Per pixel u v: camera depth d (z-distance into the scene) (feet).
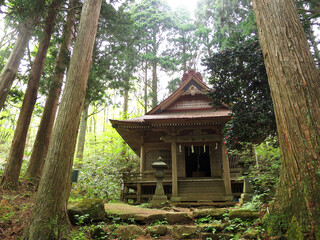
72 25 35.40
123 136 48.49
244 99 19.93
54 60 35.91
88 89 38.34
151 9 81.10
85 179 38.78
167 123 37.55
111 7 34.71
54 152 13.33
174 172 36.58
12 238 12.00
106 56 38.14
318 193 9.16
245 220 13.67
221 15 52.80
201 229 13.48
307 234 8.88
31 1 22.97
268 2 13.24
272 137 20.43
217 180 38.55
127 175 34.14
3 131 66.69
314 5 24.73
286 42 11.80
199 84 48.88
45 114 30.09
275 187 16.39
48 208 12.14
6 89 21.47
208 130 43.91
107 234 13.64
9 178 21.75
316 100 10.39
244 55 19.60
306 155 9.84
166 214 15.92
